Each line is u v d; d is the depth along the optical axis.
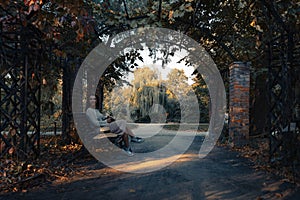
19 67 5.05
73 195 3.59
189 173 4.86
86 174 4.78
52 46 6.05
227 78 10.62
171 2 6.52
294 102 5.36
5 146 4.84
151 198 3.49
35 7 4.10
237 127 8.12
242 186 4.03
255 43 8.47
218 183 4.20
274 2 5.58
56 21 4.90
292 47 5.27
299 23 5.42
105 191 3.78
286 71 5.30
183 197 3.53
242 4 6.91
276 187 3.97
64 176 4.59
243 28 8.31
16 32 4.74
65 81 7.86
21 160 4.72
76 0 4.30
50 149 6.88
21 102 4.98
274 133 5.66
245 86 8.21
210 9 7.54
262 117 9.79
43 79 5.47
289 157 5.14
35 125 5.52
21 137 4.88
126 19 6.75
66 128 7.84
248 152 6.97
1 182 3.92
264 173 4.84
